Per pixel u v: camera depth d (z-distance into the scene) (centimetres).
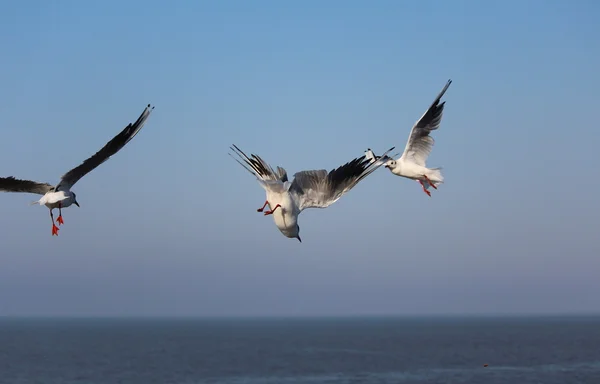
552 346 11831
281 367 8112
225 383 6619
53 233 1540
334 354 10194
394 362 8700
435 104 2177
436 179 2188
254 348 11850
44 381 6819
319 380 6850
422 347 11894
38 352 10731
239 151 1269
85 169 1552
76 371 7706
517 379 6750
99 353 10488
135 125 1526
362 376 7150
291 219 1249
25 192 1591
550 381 6556
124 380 6869
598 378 6781
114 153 1538
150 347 12194
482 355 9794
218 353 10488
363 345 12662
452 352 10450
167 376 7206
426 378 6919
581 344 12406
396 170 2206
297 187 1279
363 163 1284
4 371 7694
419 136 2209
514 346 11906
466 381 6619
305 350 11231
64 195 1532
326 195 1282
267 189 1249
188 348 11881
